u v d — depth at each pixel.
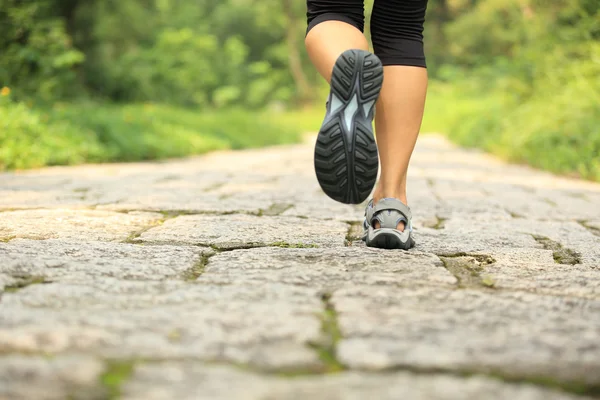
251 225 2.84
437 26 38.84
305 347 1.24
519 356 1.20
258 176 5.64
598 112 7.08
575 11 8.57
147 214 3.13
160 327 1.33
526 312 1.51
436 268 1.97
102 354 1.18
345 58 1.84
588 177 6.03
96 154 6.95
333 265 1.98
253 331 1.32
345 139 1.87
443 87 28.44
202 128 11.37
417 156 9.49
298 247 2.38
